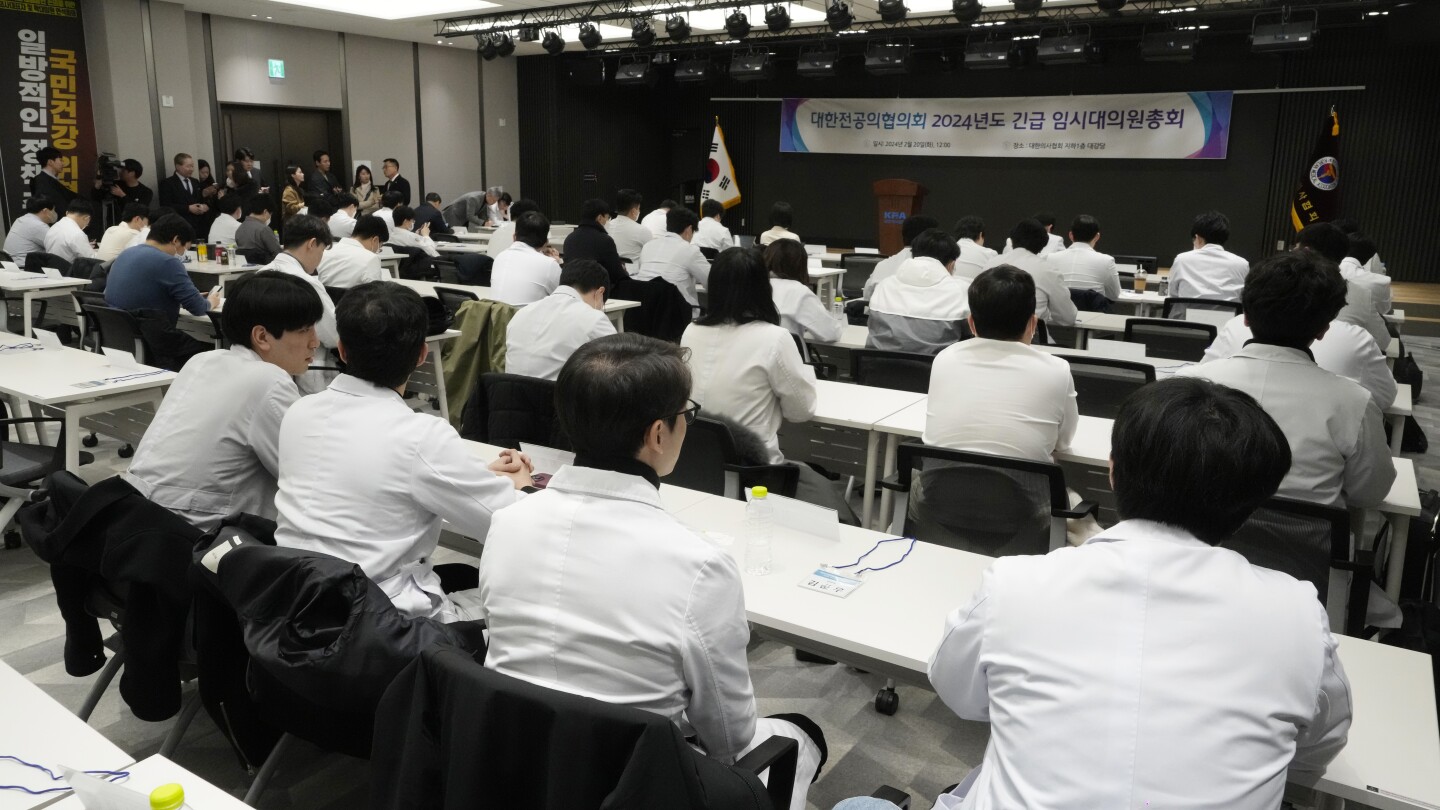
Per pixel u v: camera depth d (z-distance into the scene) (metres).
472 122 14.96
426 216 11.20
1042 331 5.35
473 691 1.25
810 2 9.58
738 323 3.00
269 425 2.39
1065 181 13.86
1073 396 2.67
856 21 11.30
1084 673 1.13
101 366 3.94
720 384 2.99
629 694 1.39
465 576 2.43
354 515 1.98
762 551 2.11
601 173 16.16
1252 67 12.55
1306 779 1.38
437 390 5.39
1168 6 10.16
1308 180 11.93
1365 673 1.67
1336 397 2.24
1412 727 1.50
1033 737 1.14
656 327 6.68
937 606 1.91
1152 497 1.19
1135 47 12.92
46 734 1.40
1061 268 6.68
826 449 3.64
